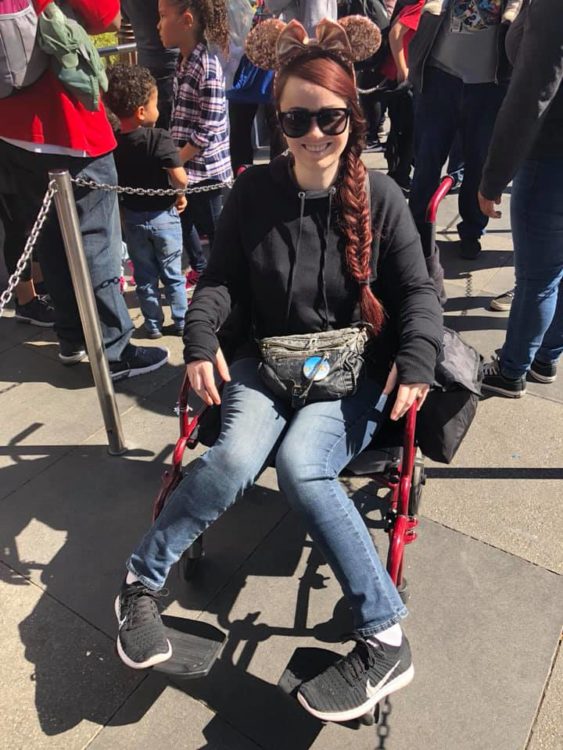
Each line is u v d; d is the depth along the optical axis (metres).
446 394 1.96
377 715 1.84
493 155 2.40
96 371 2.66
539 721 1.83
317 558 2.35
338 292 1.93
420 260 1.97
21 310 3.81
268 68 2.08
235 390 2.00
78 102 2.72
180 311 3.66
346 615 2.15
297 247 1.92
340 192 1.88
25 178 2.93
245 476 1.81
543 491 2.58
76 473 2.77
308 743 1.80
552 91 2.18
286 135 1.84
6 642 2.09
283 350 1.94
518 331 2.88
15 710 1.90
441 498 2.56
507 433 2.88
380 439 2.05
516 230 2.68
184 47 3.59
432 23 3.68
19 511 2.58
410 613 2.12
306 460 1.79
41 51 2.53
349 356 1.93
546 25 2.07
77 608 2.20
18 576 2.31
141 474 2.76
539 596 2.17
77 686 1.96
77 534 2.48
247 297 2.14
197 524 1.82
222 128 3.78
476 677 1.94
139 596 1.83
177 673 1.74
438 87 3.82
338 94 1.77
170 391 3.28
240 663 2.00
